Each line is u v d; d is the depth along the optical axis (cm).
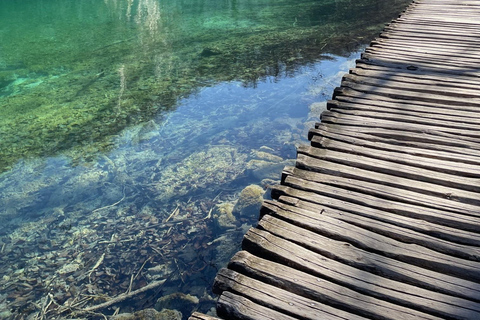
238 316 160
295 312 160
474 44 480
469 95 344
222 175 514
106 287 362
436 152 268
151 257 392
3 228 457
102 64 994
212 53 1002
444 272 178
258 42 1065
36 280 379
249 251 196
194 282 357
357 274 177
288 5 1522
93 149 607
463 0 714
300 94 724
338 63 859
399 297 164
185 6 1656
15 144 641
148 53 1052
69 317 334
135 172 540
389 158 264
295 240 196
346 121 317
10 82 926
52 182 536
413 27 570
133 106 737
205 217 441
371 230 204
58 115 729
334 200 225
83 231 441
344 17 1256
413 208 215
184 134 626
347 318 157
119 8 1694
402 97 353
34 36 1309
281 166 511
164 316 322
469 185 230
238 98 734
